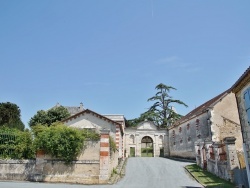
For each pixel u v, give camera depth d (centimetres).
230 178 1523
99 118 2912
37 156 1585
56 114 3641
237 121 2708
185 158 3409
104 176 1540
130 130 4297
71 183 1518
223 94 2862
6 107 3916
